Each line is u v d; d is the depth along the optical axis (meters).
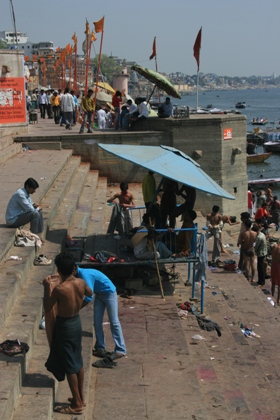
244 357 8.98
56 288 5.83
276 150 61.62
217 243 14.38
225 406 6.90
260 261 13.91
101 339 7.74
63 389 6.41
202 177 10.71
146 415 6.39
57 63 60.03
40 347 6.90
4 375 5.62
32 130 21.69
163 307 9.73
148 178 12.41
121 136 19.38
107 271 10.48
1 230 9.09
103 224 13.69
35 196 11.80
